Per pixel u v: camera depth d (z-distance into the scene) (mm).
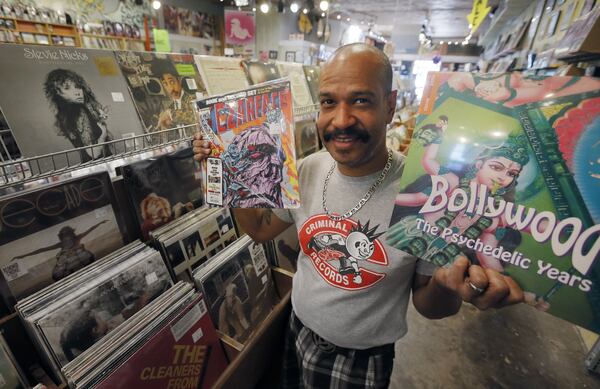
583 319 525
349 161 758
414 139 628
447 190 609
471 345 1869
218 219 1296
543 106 539
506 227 569
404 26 11906
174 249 1097
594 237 508
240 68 1723
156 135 1225
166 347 926
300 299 1024
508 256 570
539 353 1827
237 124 811
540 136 540
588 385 1650
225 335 1169
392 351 1003
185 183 1224
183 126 1263
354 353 963
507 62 5816
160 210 1134
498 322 2031
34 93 890
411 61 14203
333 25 10359
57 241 855
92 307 844
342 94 696
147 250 1020
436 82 610
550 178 535
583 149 513
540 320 2053
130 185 1034
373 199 834
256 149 814
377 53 711
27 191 789
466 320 2041
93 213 934
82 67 1019
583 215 514
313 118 2293
